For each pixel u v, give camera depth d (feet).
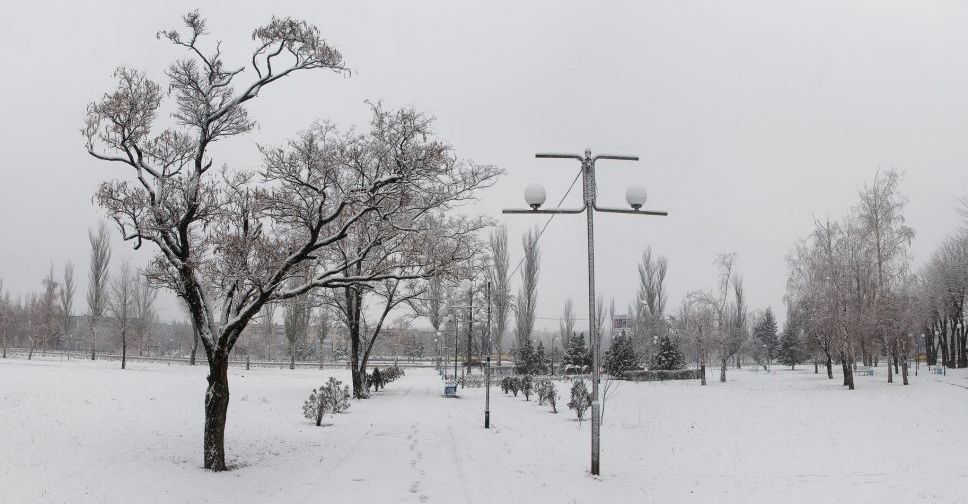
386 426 65.98
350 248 80.07
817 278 146.51
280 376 145.48
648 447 57.06
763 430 70.13
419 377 168.66
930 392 122.42
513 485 38.47
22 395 70.74
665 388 146.72
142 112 41.32
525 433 64.13
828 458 51.55
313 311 211.00
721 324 176.14
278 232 52.34
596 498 36.01
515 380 115.65
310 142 43.80
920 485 41.01
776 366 305.73
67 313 225.97
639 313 230.89
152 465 41.73
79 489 34.06
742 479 42.75
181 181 42.06
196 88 42.83
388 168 46.68
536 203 45.06
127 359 203.21
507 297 172.24
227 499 33.68
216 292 49.32
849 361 137.49
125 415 63.77
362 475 40.50
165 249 41.65
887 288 139.64
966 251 173.37
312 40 41.81
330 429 63.16
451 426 67.05
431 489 36.68
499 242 175.52
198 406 76.02
